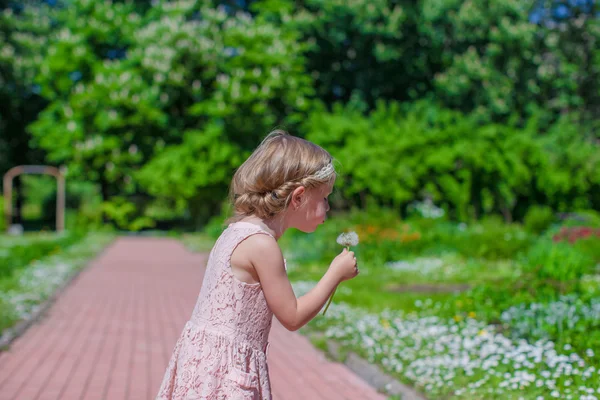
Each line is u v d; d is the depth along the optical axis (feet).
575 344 20.79
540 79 134.72
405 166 106.42
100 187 135.44
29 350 25.35
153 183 117.70
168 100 121.49
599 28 139.03
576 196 111.34
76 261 64.23
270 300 7.26
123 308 36.86
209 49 117.50
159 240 114.21
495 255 58.59
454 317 27.37
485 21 128.88
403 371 19.70
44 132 122.01
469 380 18.06
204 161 117.08
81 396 19.11
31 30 129.59
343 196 114.62
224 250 7.40
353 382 20.58
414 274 51.47
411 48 132.36
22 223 149.69
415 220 71.56
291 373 21.72
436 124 111.34
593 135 135.85
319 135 111.55
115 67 120.37
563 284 30.96
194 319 7.57
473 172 106.01
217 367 7.20
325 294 7.37
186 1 125.18
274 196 7.35
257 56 116.78
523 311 25.43
